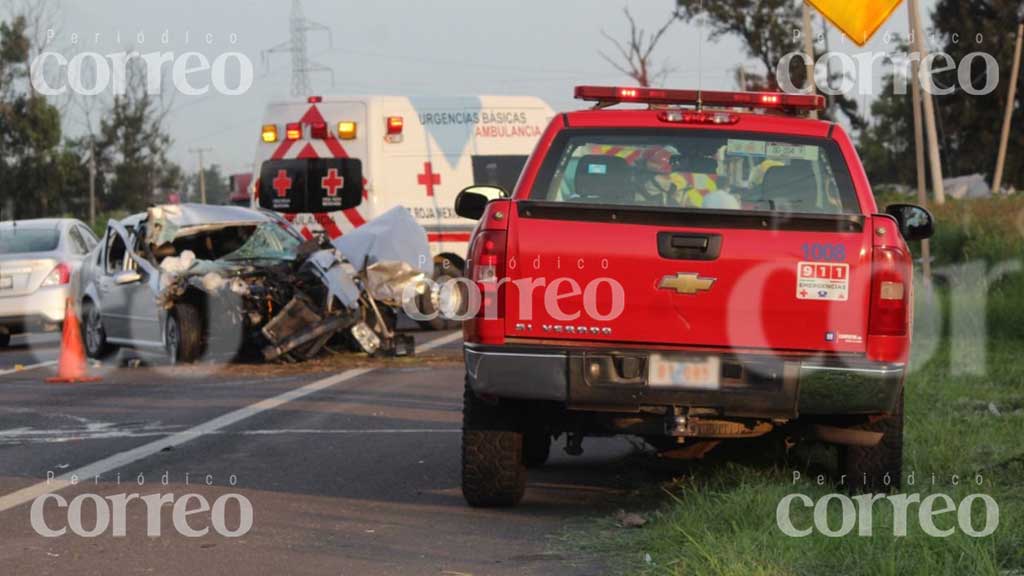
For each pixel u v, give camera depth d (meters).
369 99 53.50
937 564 15.05
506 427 19.72
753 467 21.22
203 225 43.16
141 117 184.75
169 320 40.72
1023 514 17.44
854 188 19.80
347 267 40.75
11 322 50.81
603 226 18.39
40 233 52.81
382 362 40.47
